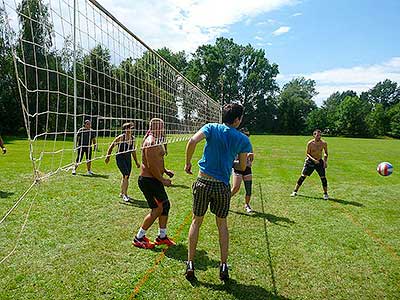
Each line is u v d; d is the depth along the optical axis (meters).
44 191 7.18
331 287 3.44
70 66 3.27
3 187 7.41
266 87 57.09
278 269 3.80
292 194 7.67
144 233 4.31
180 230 4.97
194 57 57.09
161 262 3.86
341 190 8.49
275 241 4.66
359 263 4.03
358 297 3.27
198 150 18.75
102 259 3.90
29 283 3.31
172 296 3.16
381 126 56.47
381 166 7.36
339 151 21.92
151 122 4.39
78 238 4.52
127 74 4.82
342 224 5.55
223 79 54.59
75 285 3.30
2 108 27.22
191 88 11.04
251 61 57.00
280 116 58.28
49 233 4.67
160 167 4.15
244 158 3.55
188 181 8.98
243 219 5.66
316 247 4.49
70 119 4.22
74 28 2.95
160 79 6.55
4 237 4.48
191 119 11.09
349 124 55.72
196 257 4.02
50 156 11.20
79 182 8.30
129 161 6.51
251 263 3.93
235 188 5.66
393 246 4.62
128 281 3.41
